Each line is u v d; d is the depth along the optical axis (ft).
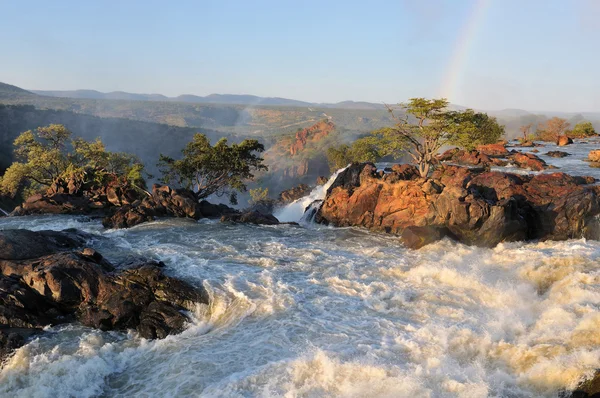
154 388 62.75
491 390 57.77
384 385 59.16
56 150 222.07
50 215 168.25
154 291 83.71
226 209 183.62
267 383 60.80
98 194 183.11
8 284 79.92
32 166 220.43
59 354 70.03
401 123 177.17
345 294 85.92
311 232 134.00
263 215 153.28
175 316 79.15
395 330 72.28
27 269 82.79
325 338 70.49
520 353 63.52
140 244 119.14
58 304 81.00
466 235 113.80
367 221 138.31
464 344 67.26
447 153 219.41
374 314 77.92
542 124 377.50
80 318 80.64
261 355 67.15
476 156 207.00
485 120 269.44
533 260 93.56
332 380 60.80
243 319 77.87
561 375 57.88
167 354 70.44
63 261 83.41
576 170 179.93
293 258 106.83
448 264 96.07
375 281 91.40
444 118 166.09
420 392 57.36
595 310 69.41
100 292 82.58
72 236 111.14
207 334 75.36
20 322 76.28
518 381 59.31
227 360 66.64
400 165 176.14
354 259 105.50
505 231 109.50
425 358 64.64
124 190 181.88
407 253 109.19
